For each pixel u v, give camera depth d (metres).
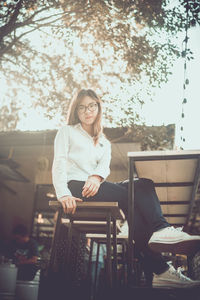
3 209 8.90
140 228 1.92
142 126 5.30
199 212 7.76
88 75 5.25
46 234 8.40
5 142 7.03
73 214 1.86
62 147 2.07
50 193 8.74
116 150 7.02
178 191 2.73
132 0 4.01
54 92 5.45
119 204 1.97
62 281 1.83
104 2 4.15
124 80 4.59
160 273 1.89
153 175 2.46
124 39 4.41
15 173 7.69
